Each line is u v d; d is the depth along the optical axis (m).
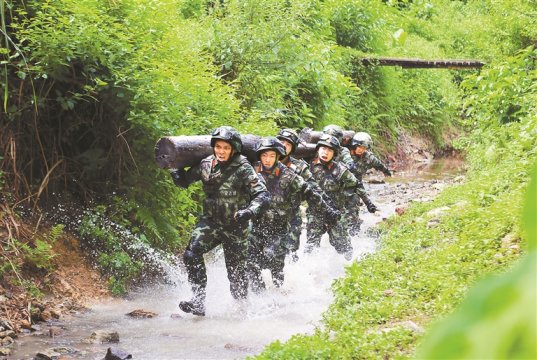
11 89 8.09
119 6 9.12
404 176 20.59
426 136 26.55
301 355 4.73
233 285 7.49
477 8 36.03
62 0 8.32
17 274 6.86
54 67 8.00
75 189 8.63
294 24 15.45
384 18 25.17
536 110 12.45
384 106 23.92
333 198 10.19
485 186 9.64
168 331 6.57
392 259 7.66
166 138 7.59
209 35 14.48
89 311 7.14
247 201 7.50
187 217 10.09
